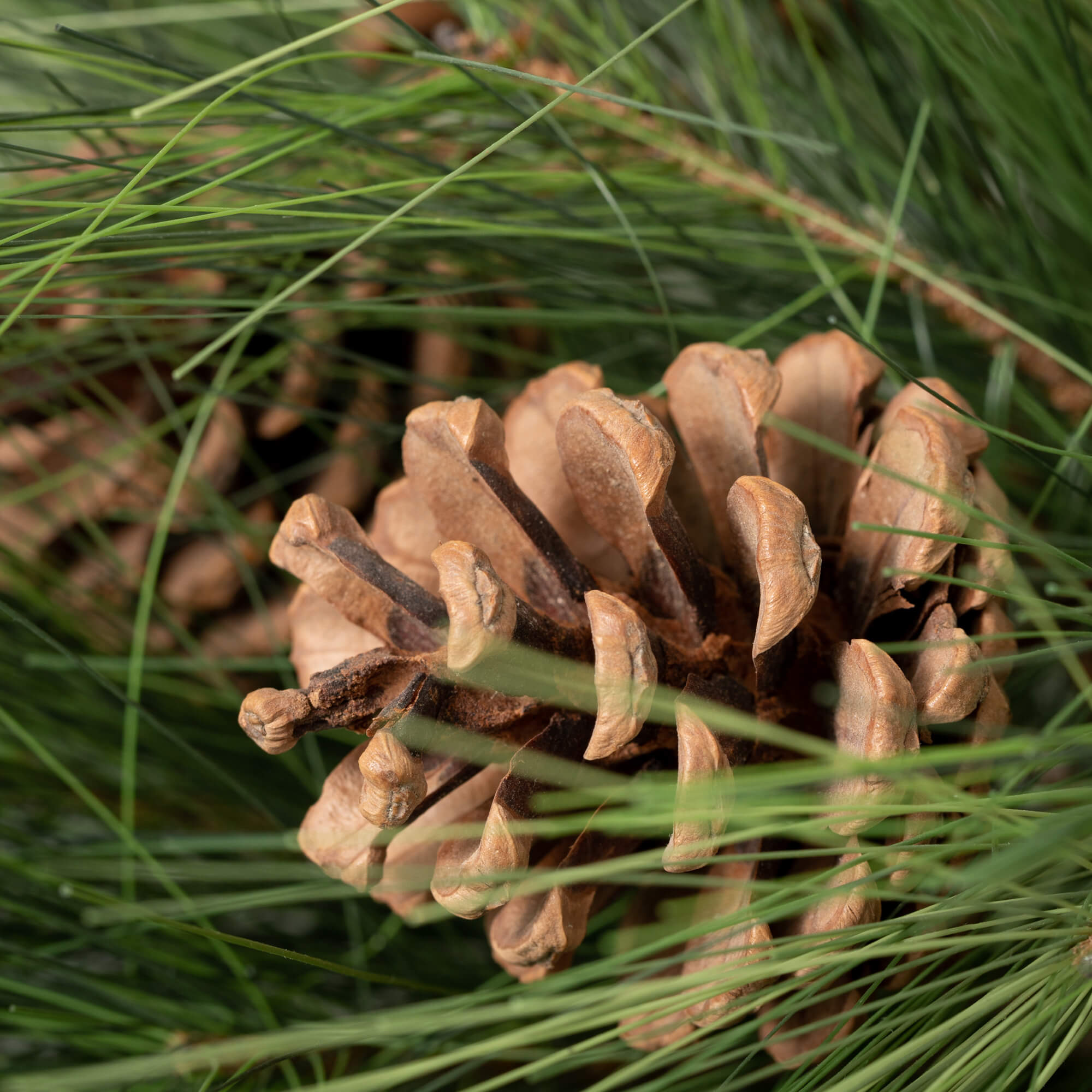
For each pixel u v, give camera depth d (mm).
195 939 364
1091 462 332
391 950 378
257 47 409
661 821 313
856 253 375
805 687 333
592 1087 313
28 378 397
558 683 324
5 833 364
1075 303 378
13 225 341
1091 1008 317
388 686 322
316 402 397
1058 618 352
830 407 348
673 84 395
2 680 379
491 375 405
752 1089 365
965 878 300
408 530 346
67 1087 308
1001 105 364
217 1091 334
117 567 401
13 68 392
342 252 327
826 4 382
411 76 376
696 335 384
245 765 394
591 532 347
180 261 353
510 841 317
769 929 331
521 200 358
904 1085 328
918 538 328
